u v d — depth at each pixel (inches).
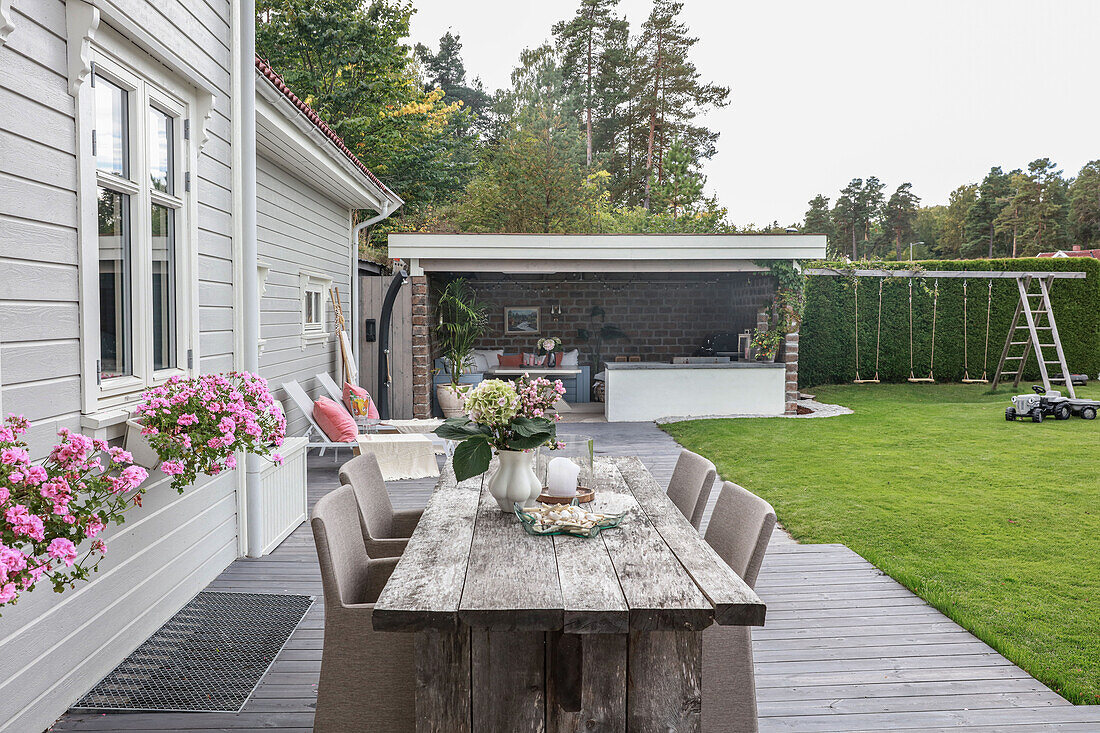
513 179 784.9
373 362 420.5
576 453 121.7
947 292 566.9
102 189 123.9
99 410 121.6
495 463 149.3
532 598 79.5
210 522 169.3
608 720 82.0
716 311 561.6
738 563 102.9
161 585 143.9
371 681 95.9
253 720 108.7
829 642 138.3
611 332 557.0
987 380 577.3
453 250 400.8
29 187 103.8
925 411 442.0
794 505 239.5
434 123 944.9
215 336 172.7
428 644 81.7
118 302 129.8
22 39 102.3
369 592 112.0
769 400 436.8
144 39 132.1
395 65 789.9
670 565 91.4
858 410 448.1
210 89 161.5
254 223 185.5
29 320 103.7
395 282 394.9
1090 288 573.9
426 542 100.5
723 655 97.7
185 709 111.6
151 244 141.8
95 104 121.4
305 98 747.4
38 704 104.4
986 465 297.0
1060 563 184.2
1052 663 128.6
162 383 144.8
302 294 309.1
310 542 201.6
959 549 195.6
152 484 139.9
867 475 280.8
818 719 110.4
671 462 305.1
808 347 556.7
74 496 84.0
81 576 84.7
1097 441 344.2
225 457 127.4
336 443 287.1
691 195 924.6
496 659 82.3
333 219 361.7
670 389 433.4
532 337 557.0
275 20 768.9
